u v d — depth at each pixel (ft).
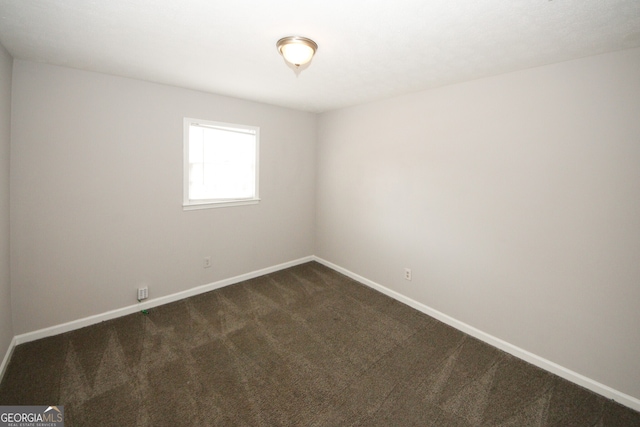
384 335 8.30
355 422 5.46
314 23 4.99
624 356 5.90
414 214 9.68
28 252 7.39
